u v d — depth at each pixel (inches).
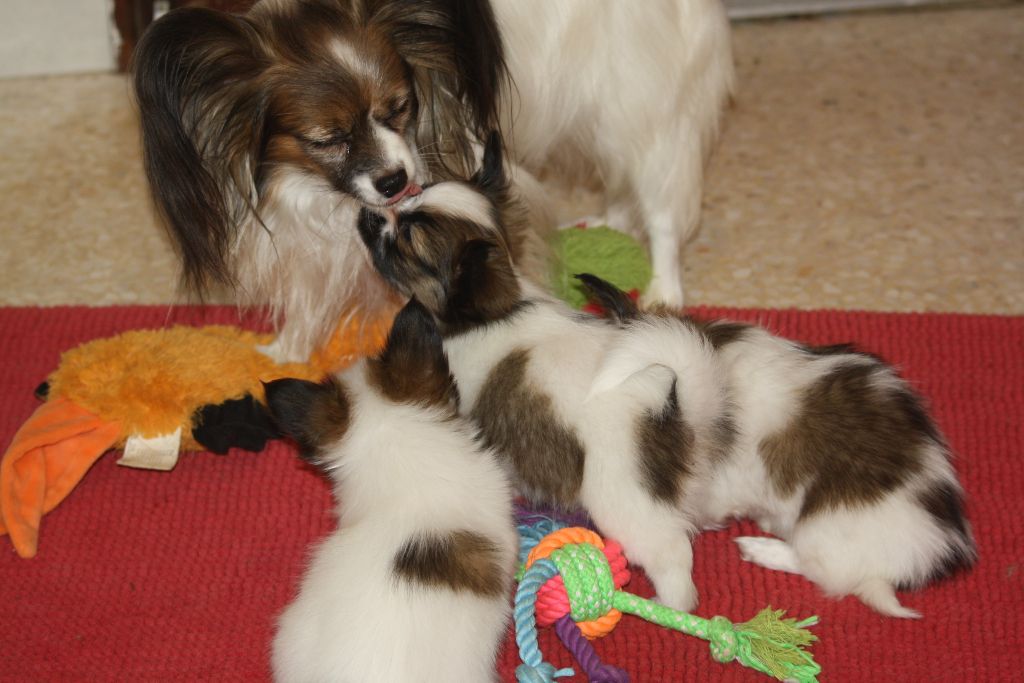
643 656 50.9
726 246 64.6
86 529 54.7
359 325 58.6
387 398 50.0
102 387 54.6
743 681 50.2
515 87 56.8
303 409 50.2
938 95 72.8
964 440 56.0
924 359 58.6
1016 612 51.6
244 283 57.4
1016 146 69.3
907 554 50.1
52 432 53.9
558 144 59.8
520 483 51.2
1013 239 64.4
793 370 51.3
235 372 55.7
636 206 60.7
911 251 64.0
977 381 57.8
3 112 73.8
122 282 63.9
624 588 52.6
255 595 52.9
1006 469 55.1
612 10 56.9
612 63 57.7
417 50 54.6
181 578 53.4
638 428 49.6
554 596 49.5
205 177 54.1
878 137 70.2
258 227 55.6
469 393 51.5
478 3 54.4
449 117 56.2
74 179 69.4
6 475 53.7
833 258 63.9
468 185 53.4
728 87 60.3
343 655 46.6
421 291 52.2
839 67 75.2
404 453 49.2
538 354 50.9
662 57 57.7
